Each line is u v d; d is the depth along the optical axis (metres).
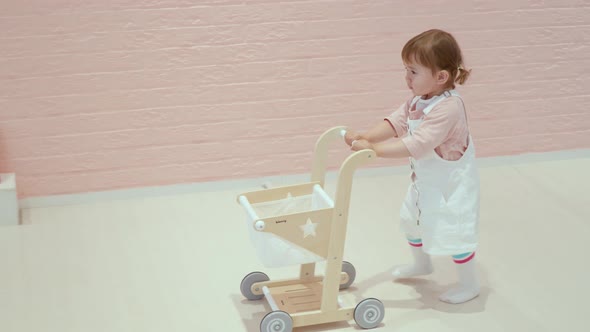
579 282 2.78
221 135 3.53
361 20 3.51
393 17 3.54
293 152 3.63
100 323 2.51
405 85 3.65
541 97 3.83
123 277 2.79
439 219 2.50
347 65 3.56
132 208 3.38
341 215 2.34
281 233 2.31
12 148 3.32
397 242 3.09
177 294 2.69
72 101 3.32
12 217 3.18
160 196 3.52
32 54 3.23
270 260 2.36
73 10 3.21
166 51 3.36
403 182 3.68
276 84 3.51
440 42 2.35
